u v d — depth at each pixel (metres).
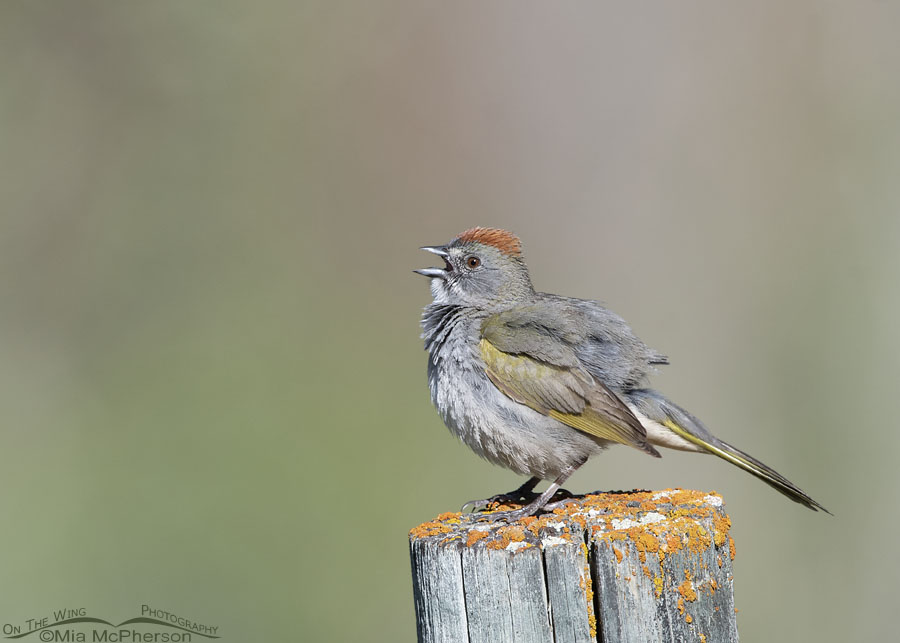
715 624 5.52
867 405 15.17
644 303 16.50
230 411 14.90
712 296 16.33
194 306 16.17
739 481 14.54
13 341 15.54
